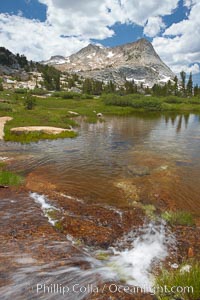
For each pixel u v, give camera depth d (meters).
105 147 22.53
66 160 17.72
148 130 34.50
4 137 24.41
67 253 6.67
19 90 110.00
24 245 6.89
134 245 7.34
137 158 18.56
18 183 12.53
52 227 8.05
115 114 62.62
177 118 54.59
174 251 7.09
